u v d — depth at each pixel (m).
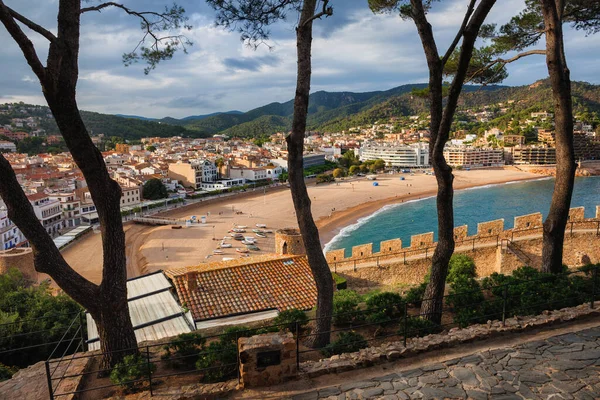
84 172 9.60
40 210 76.44
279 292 20.81
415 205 106.81
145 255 66.12
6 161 8.92
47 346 17.02
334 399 7.75
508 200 110.06
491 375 8.25
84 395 9.19
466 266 24.83
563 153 14.38
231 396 8.09
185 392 8.27
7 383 10.14
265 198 119.00
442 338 9.80
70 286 9.84
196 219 92.44
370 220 90.25
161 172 134.75
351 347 10.30
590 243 26.67
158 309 18.66
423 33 12.08
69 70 8.83
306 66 11.04
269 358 8.38
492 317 11.49
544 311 11.05
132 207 99.06
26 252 35.94
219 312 18.70
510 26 18.36
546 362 8.63
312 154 192.25
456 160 191.25
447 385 7.99
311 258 11.61
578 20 18.39
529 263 27.55
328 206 106.06
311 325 12.84
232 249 69.62
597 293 12.22
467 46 10.18
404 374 8.52
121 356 10.31
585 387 7.65
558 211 14.68
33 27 8.52
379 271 27.75
